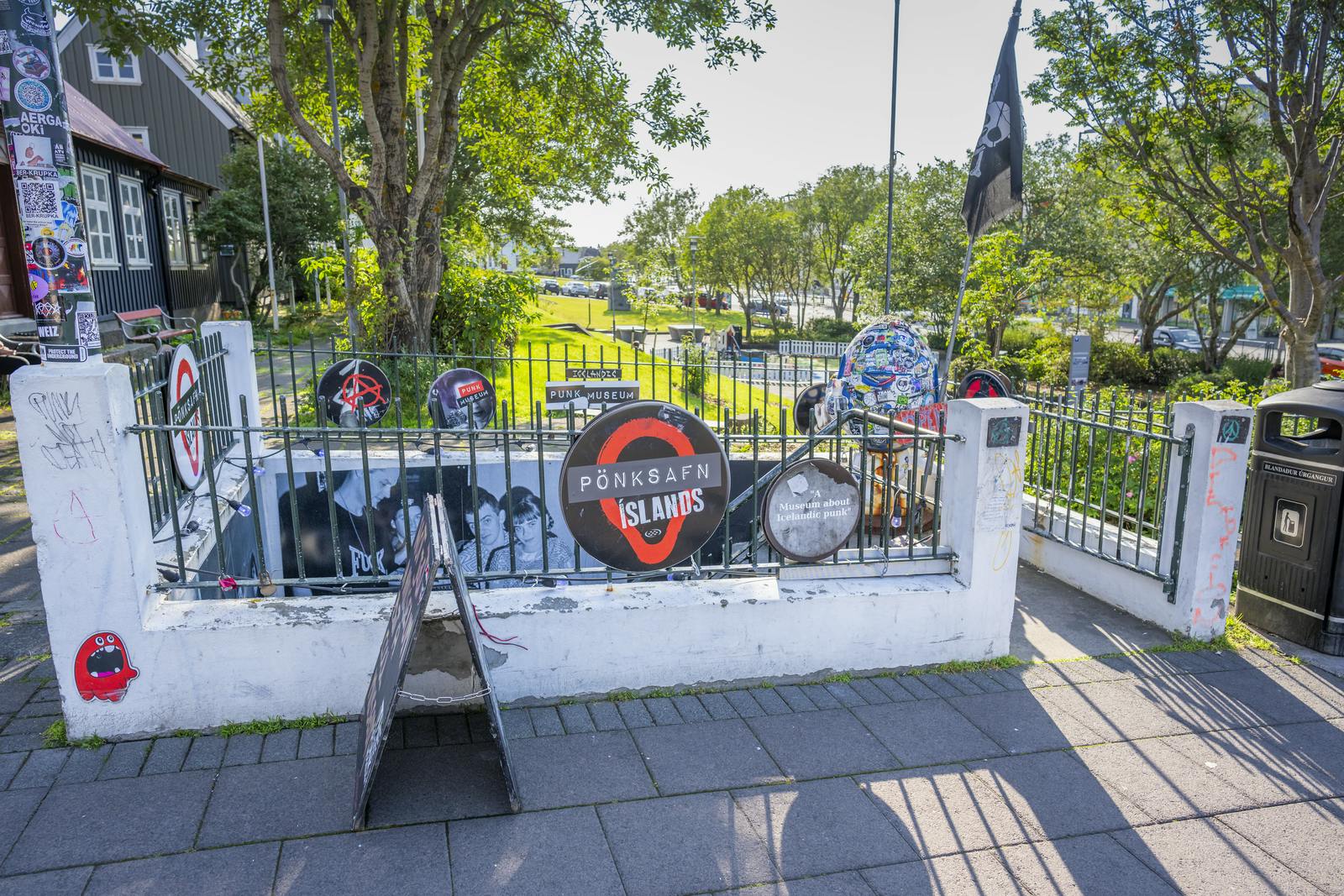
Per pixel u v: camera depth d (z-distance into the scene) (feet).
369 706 11.65
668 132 41.96
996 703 14.57
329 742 12.46
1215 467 16.75
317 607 13.05
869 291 104.99
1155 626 18.17
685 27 35.70
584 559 24.47
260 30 38.11
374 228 34.04
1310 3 31.78
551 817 11.07
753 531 15.30
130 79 86.17
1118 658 16.60
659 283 96.78
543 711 13.62
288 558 22.90
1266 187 37.68
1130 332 149.48
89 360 11.88
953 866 10.46
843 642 15.07
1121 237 88.22
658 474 13.93
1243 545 18.53
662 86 41.11
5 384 38.32
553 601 13.76
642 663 14.14
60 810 10.80
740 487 24.76
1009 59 23.81
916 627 15.40
